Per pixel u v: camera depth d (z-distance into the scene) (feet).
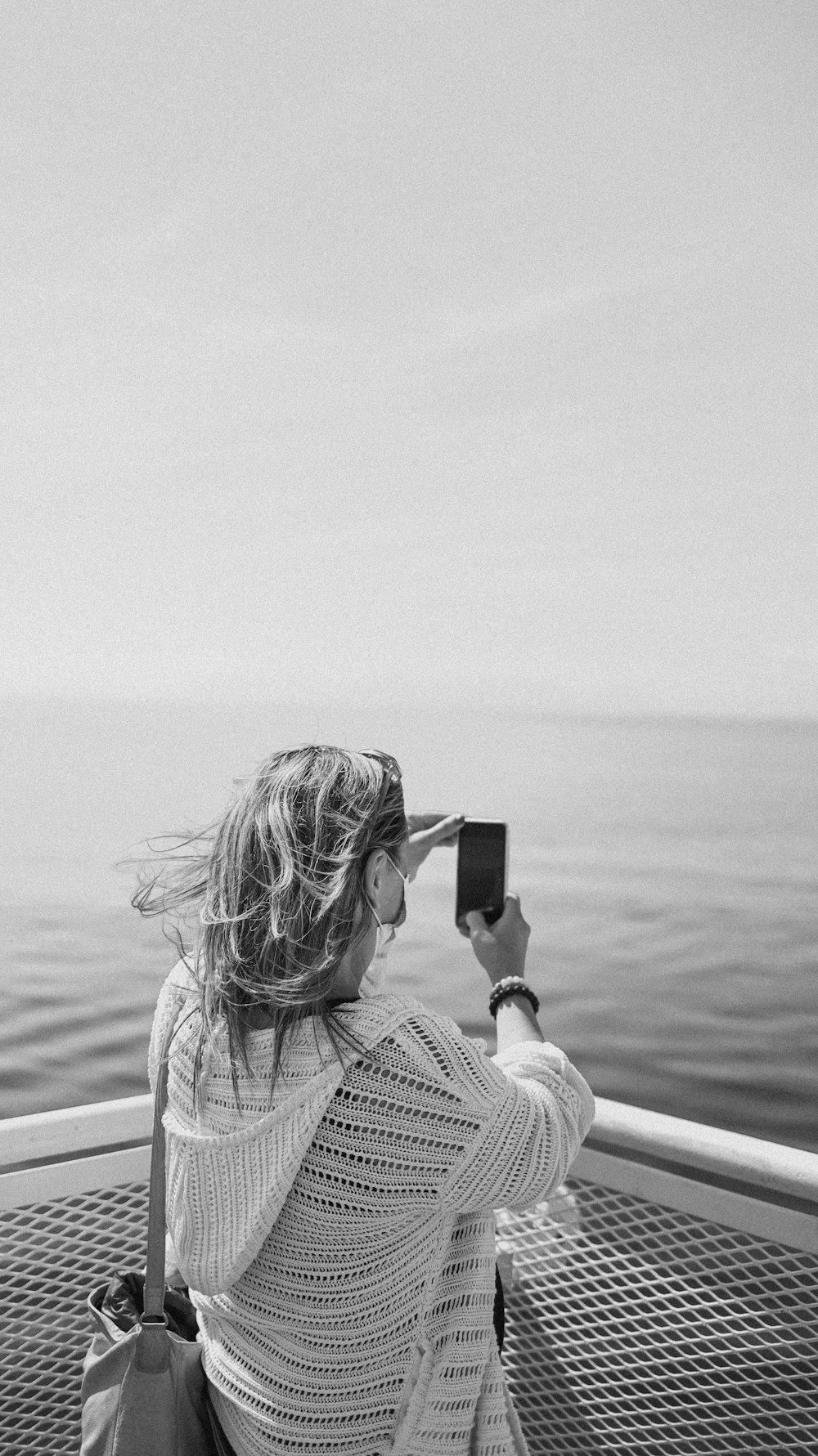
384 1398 3.59
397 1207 3.57
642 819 130.52
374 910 3.84
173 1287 4.64
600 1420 5.21
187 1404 3.80
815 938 77.82
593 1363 5.21
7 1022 50.01
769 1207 4.52
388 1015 3.68
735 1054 53.16
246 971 3.70
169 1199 3.82
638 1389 5.08
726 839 116.67
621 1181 5.00
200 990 3.85
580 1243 5.19
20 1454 5.16
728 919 84.12
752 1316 4.65
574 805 142.00
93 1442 3.69
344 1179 3.59
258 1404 3.64
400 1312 3.61
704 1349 4.83
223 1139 3.64
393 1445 3.56
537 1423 5.46
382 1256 3.60
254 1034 3.72
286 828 3.76
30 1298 5.09
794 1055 52.95
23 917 73.46
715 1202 4.69
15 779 159.84
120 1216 5.33
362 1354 3.60
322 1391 3.59
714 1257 4.75
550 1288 5.32
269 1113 3.61
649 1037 55.88
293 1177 3.57
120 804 135.64
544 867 104.32
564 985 65.98
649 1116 4.96
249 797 3.94
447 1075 3.60
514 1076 3.86
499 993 4.53
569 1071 3.94
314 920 3.60
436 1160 3.54
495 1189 3.55
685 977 67.97
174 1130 3.79
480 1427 3.76
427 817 5.11
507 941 4.79
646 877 99.30
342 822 3.76
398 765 4.13
